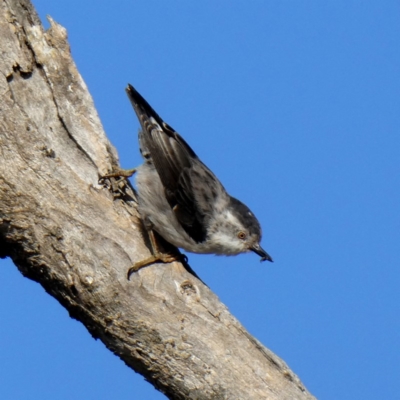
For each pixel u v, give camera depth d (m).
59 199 10.11
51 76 10.61
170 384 10.40
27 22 10.56
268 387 10.38
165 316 10.26
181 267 10.71
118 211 10.81
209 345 10.30
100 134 10.94
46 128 10.42
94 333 10.55
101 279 10.03
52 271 10.06
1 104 9.93
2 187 9.74
